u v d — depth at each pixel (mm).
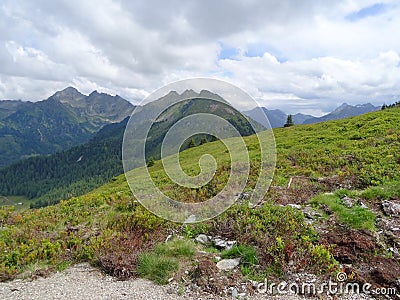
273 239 4453
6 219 6965
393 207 5383
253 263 4020
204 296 3445
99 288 3678
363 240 4418
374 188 6359
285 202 6324
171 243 4809
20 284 3852
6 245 5176
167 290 3588
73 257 4602
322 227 5000
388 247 4371
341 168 8680
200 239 5004
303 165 9555
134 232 5270
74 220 6344
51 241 5223
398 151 9258
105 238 4902
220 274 3807
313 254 3975
